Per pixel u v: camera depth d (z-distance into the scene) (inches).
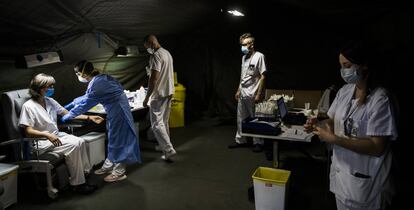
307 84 228.4
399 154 126.0
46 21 127.3
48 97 131.7
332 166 64.3
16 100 117.2
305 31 223.3
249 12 232.5
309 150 175.2
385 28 150.6
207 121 246.2
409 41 119.3
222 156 167.0
